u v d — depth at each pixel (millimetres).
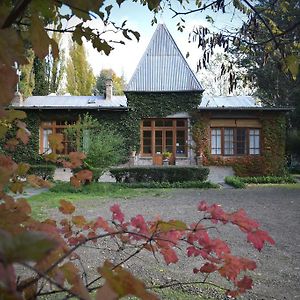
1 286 308
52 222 1320
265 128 18156
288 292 3609
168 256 1343
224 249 1329
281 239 5930
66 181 16094
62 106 17906
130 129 18312
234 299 3387
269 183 16766
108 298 478
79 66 34469
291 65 1562
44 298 2258
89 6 943
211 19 2248
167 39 19875
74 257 1535
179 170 15633
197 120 18188
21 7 820
